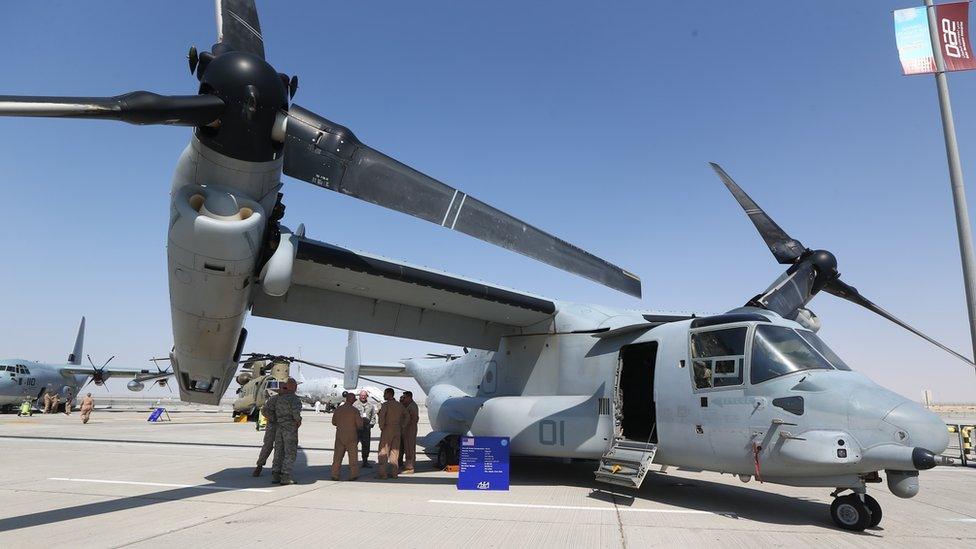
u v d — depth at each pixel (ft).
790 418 19.36
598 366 27.89
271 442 27.94
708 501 23.49
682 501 23.32
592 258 28.14
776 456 19.49
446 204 22.62
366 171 21.43
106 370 119.44
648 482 29.55
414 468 33.88
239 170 19.22
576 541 15.89
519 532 16.84
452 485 26.61
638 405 28.96
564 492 25.05
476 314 31.45
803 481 19.52
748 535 17.20
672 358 24.07
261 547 14.57
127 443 47.34
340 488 25.13
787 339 21.24
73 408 133.39
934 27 25.72
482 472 25.45
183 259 19.57
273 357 73.72
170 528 16.65
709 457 22.00
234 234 18.81
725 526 18.43
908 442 17.24
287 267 21.44
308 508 19.99
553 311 31.22
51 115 14.89
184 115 17.34
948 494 28.48
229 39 19.88
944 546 16.39
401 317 30.58
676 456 23.49
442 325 32.04
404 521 18.04
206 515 18.57
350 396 28.86
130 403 247.91
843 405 18.45
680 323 24.72
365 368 57.77
